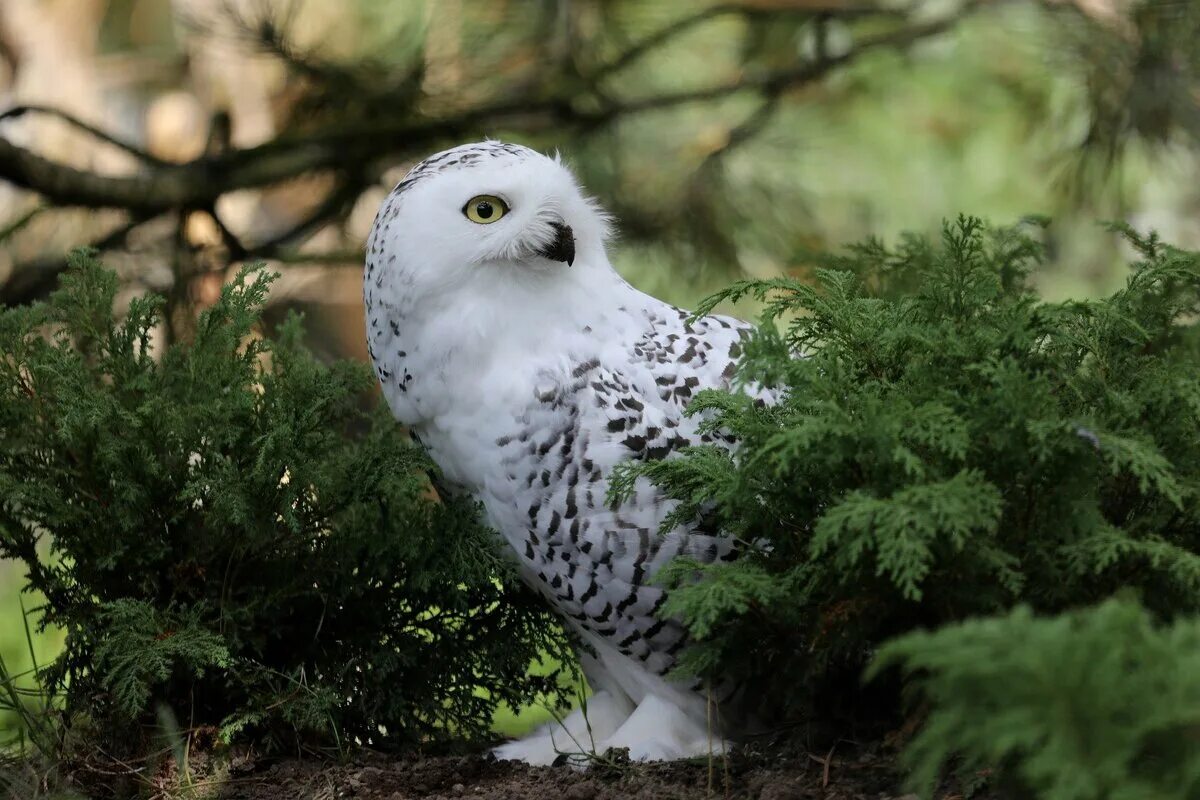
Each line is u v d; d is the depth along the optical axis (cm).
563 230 547
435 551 566
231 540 562
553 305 556
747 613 487
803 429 429
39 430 566
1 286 934
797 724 534
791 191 1083
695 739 564
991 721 324
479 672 598
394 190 577
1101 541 427
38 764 547
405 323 560
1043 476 436
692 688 561
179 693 559
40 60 1518
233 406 558
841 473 452
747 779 489
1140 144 932
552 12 966
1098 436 420
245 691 561
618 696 608
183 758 541
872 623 459
